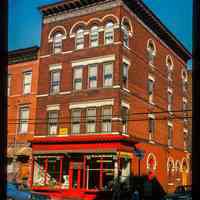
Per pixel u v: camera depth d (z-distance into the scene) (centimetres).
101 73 3212
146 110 3553
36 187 3322
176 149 4225
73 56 3409
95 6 3344
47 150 3369
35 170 3434
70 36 3462
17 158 3550
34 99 3597
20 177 3466
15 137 3641
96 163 3155
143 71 3556
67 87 3391
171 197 2486
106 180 3062
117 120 3045
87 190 3050
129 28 3338
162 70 4003
